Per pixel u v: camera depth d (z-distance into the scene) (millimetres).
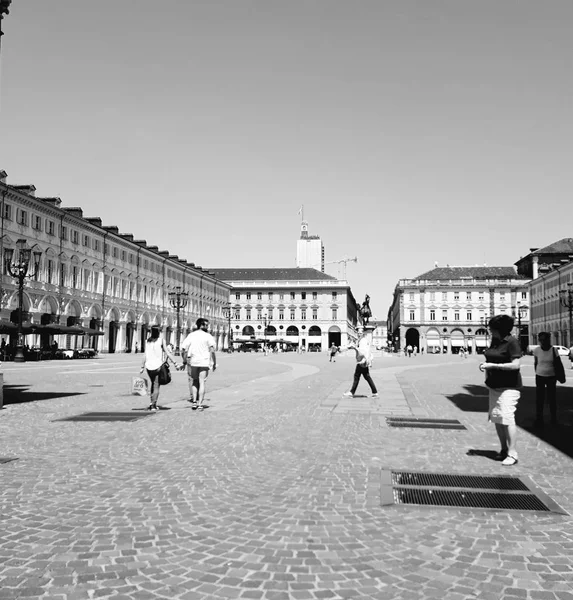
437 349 117125
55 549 4523
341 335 121500
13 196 49875
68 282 60000
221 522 5180
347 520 5258
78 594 3770
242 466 7422
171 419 11641
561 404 14992
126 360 47656
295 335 122562
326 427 10672
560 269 82875
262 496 6031
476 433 10117
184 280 95875
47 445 8773
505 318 7719
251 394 17266
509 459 7582
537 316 99000
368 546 4613
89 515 5359
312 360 53031
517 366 7594
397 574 4086
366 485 6500
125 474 6949
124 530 4953
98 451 8336
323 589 3848
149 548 4547
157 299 84500
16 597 3725
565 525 5164
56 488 6297
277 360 53094
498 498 6004
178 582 3945
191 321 98438
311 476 6906
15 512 5445
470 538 4812
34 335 54500
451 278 118625
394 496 6062
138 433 9898
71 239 60531
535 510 5582
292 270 130500
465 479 6809
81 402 14742
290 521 5219
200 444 8914
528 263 114062
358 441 9258
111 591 3812
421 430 10406
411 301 118438
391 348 133375
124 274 73438
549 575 4082
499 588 3875
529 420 11891
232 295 124312
